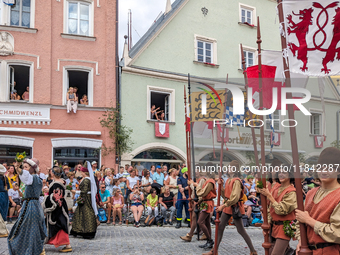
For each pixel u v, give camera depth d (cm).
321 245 347
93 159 1748
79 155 1733
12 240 646
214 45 2119
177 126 1945
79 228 939
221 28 2153
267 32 2322
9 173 1254
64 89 1742
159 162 1900
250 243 709
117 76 1816
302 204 365
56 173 788
